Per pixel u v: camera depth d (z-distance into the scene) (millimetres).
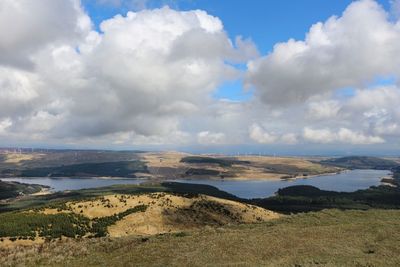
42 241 91250
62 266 43375
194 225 120750
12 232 94125
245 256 40531
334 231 51188
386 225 54562
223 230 59625
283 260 38250
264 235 49625
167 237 55781
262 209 159250
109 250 50812
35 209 118125
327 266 34719
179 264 39188
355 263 36062
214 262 39094
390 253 40031
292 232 51031
